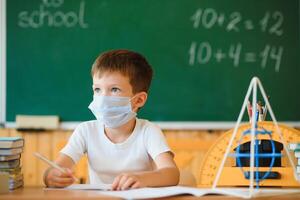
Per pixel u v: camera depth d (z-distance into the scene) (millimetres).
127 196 1071
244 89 3475
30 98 3400
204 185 1422
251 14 3512
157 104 3432
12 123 3375
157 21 3477
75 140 1641
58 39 3438
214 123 3449
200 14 3492
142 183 1282
